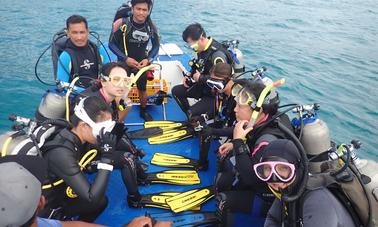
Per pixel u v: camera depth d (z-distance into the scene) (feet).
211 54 13.75
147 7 14.61
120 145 11.85
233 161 10.91
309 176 6.36
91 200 7.79
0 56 26.55
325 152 9.16
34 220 4.62
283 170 6.02
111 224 10.46
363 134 18.86
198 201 11.21
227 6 45.01
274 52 30.45
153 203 11.10
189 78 14.98
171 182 12.09
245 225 10.41
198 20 38.63
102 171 7.97
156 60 20.06
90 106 7.82
